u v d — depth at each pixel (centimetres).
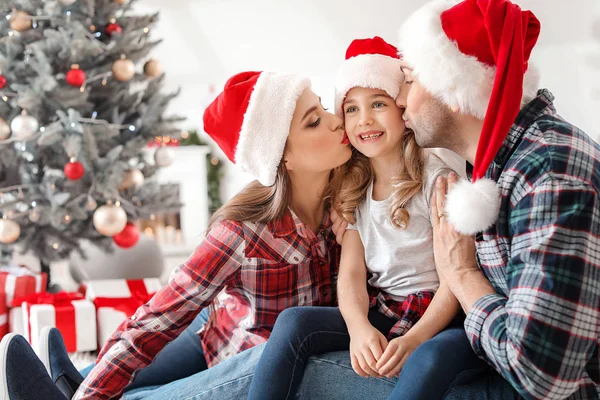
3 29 368
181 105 717
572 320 117
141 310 170
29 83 366
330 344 154
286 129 166
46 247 376
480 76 134
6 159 362
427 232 162
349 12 568
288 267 170
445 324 147
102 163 361
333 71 625
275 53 640
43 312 314
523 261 123
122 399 176
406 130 164
